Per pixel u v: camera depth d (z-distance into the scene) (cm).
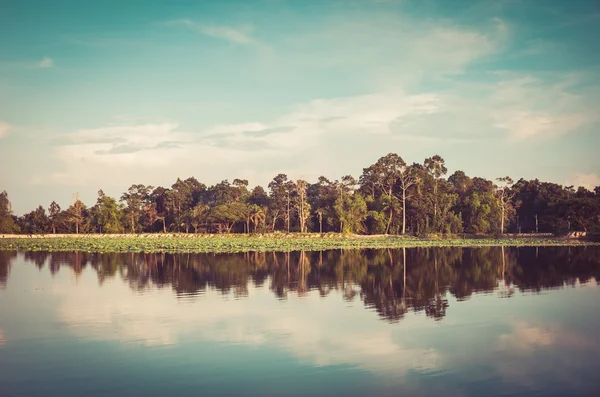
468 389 1408
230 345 1828
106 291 3008
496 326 2086
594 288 3059
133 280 3494
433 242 8144
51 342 1870
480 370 1556
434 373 1532
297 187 11800
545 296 2784
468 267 4259
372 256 5478
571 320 2186
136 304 2588
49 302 2656
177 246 7119
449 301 2648
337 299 2720
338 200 10925
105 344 1845
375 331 2012
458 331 2008
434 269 4125
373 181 12338
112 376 1520
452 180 14350
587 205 9700
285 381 1474
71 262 4806
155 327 2092
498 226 10831
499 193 11600
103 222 12481
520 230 11856
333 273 3872
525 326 2084
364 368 1580
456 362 1630
